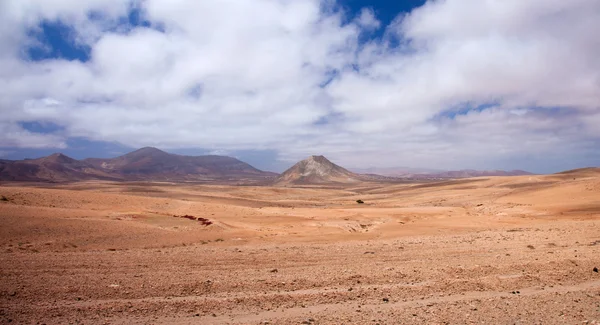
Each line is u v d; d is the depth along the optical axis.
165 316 9.92
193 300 11.27
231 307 10.70
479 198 89.31
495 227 37.00
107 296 11.63
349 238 30.00
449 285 13.12
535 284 13.48
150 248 23.78
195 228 32.81
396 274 14.69
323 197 156.38
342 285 13.28
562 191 68.12
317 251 21.41
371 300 11.48
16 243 23.08
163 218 36.62
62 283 12.99
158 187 165.25
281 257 19.12
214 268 16.27
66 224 28.45
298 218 44.09
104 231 28.00
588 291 12.47
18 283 12.80
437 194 121.94
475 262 17.30
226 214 46.56
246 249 22.55
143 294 11.89
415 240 27.05
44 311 10.09
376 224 42.78
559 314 9.97
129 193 125.56
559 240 25.12
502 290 12.78
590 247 21.66
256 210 51.44
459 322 9.35
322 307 10.84
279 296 11.67
